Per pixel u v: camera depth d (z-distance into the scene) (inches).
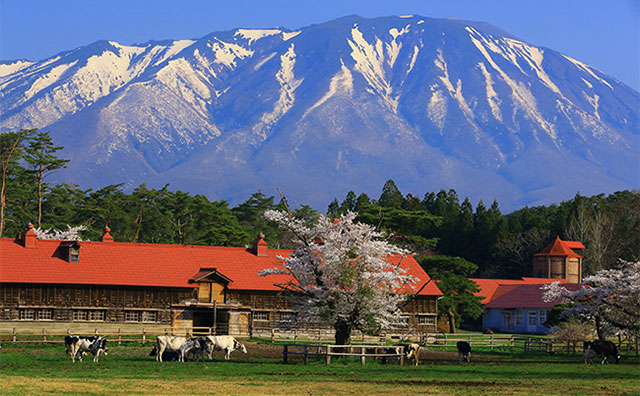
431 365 2504.9
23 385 1674.5
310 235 2778.1
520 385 1903.3
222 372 2103.8
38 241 3599.9
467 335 3796.8
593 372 2330.2
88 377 1887.3
